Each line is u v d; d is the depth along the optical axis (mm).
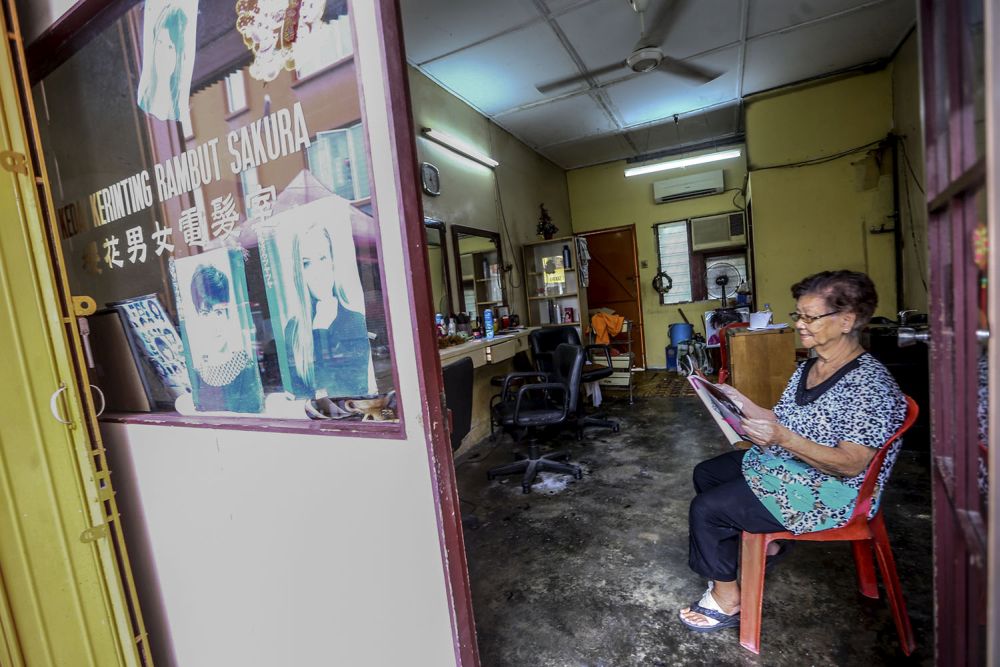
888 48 3900
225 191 1038
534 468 2904
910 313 3031
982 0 505
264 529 1116
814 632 1496
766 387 2939
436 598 904
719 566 1461
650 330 6453
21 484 1131
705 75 4020
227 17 967
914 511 2162
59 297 1164
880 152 4289
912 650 1372
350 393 934
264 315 1027
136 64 1138
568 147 5629
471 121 4273
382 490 925
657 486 2689
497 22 3004
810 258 4609
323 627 1072
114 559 1236
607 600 1741
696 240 6102
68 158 1353
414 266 829
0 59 1078
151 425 1281
